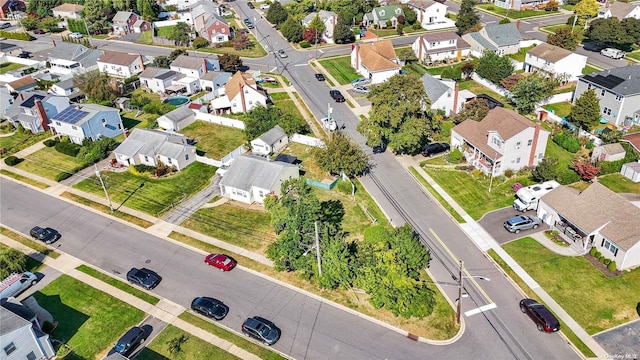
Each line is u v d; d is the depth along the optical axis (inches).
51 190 2790.4
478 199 2501.2
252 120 3147.1
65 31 6087.6
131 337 1749.5
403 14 5447.8
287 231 2009.1
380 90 2832.2
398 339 1749.5
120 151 2970.0
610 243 1982.0
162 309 1937.7
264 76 4296.3
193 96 4018.2
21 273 2090.3
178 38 5300.2
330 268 1898.4
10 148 3284.9
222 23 5211.6
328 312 1881.2
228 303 1950.1
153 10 6254.9
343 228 2332.7
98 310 1943.9
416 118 2817.4
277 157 2915.8
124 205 2618.1
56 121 3262.8
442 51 4384.8
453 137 2952.8
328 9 5713.6
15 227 2482.8
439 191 2596.0
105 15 5969.5
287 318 1862.7
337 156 2605.8
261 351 1733.5
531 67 4069.9
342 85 4057.6
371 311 1875.0
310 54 4822.8
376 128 2805.1
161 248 2279.8
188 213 2518.5
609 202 2094.0
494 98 3646.7
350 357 1691.7
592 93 2974.9
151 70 4200.3
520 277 1983.3
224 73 4136.3
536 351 1674.5
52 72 4626.0
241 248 2249.0
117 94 3993.6
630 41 4276.6
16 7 6820.9
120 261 2212.1
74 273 2151.8
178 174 2871.6
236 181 2566.4
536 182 2583.7
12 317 1694.1
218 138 3297.2
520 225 2230.6
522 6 5753.0
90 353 1761.8
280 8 5634.8
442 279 2001.7
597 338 1701.5
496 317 1813.5
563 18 5413.4
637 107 3115.2
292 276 2070.6
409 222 2364.7
